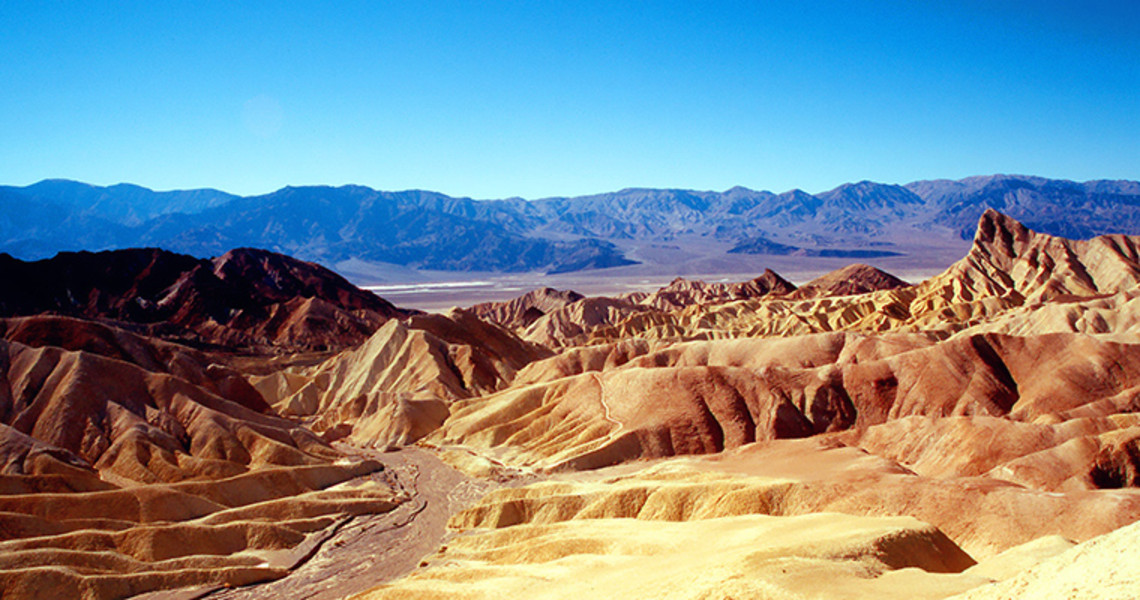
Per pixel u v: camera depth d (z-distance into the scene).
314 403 180.75
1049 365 122.12
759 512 81.94
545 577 65.56
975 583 46.06
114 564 82.31
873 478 85.44
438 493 114.62
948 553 57.66
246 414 136.12
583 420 133.62
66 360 129.50
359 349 193.88
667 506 88.06
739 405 127.06
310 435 135.62
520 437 135.12
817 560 51.16
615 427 127.75
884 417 122.81
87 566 81.00
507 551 78.94
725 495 85.31
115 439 119.31
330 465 121.50
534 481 116.88
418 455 137.25
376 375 182.88
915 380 124.50
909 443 107.62
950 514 75.75
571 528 83.31
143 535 88.31
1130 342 127.19
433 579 72.69
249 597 78.81
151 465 114.50
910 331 184.75
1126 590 32.09
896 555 54.34
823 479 89.19
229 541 91.75
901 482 81.50
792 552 53.31
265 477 112.25
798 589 45.75
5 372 129.12
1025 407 114.81
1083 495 73.31
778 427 122.88
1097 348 120.94
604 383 138.88
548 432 134.00
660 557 65.12
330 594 79.31
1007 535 72.00
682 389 130.50
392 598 68.25
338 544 93.81
